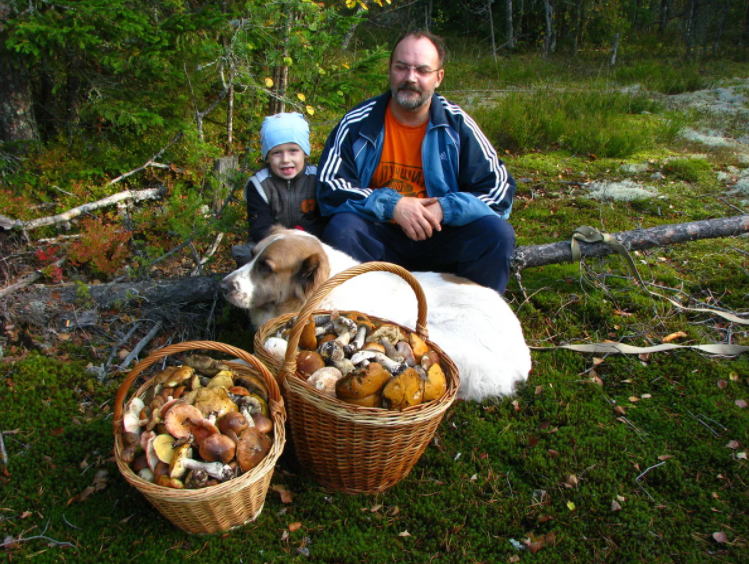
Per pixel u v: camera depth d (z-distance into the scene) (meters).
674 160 7.90
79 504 2.61
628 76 14.38
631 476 2.94
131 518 2.54
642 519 2.66
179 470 2.13
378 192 3.85
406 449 2.56
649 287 4.77
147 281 4.11
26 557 2.34
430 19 20.12
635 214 6.30
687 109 11.23
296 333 2.34
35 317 3.75
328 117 7.83
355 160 4.14
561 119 8.88
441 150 4.05
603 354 3.98
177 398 2.35
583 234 4.83
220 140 6.48
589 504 2.74
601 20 19.48
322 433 2.45
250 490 2.31
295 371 2.46
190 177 5.59
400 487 2.80
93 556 2.36
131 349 3.78
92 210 4.99
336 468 2.59
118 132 5.81
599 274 4.87
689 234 5.05
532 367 3.83
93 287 3.94
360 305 3.41
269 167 4.33
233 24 5.57
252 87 5.39
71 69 5.22
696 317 4.46
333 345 2.61
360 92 6.58
